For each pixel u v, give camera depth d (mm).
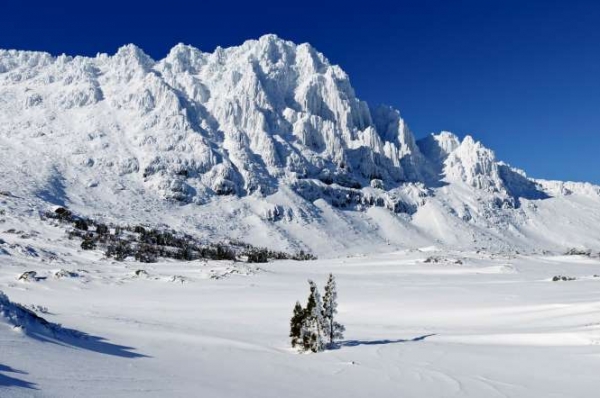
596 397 19703
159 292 90000
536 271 148750
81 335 27109
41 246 144500
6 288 82688
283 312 64500
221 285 101875
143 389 15039
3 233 156500
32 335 20562
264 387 19562
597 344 30172
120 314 57406
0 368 13828
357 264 163125
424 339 39219
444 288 92875
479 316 55000
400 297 78500
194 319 55594
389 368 26219
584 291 80500
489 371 24875
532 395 20109
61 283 91188
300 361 28391
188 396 15242
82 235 179500
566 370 24281
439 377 23797
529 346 32375
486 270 142875
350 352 32531
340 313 64375
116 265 129500
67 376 14773
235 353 29906
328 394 19391
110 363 18969
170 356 26078
